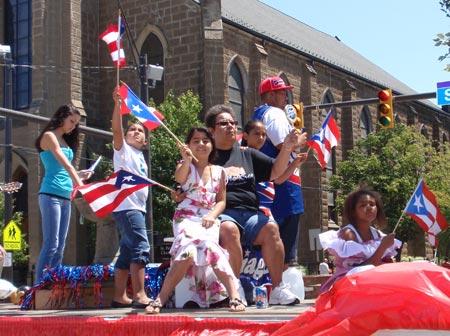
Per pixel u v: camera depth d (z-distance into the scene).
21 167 41.38
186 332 5.07
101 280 8.34
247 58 44.28
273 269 7.64
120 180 7.50
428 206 9.34
